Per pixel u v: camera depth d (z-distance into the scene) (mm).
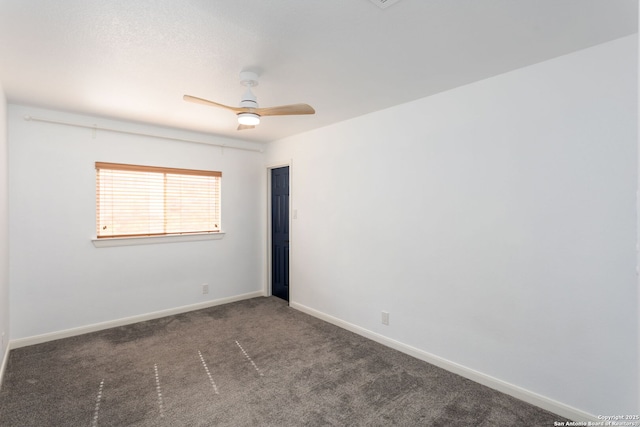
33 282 3057
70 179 3234
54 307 3166
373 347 3037
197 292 4141
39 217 3082
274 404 2154
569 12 1556
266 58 2031
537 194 2123
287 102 2855
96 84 2457
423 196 2758
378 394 2275
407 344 2902
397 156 2953
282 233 4574
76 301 3287
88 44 1853
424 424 1968
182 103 2895
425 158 2738
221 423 1964
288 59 2045
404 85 2479
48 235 3129
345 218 3479
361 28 1691
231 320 3742
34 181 3053
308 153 3951
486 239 2373
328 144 3672
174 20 1608
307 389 2332
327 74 2273
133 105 2959
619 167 1819
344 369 2623
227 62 2084
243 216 4551
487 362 2381
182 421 1976
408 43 1852
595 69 1890
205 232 4188
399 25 1665
